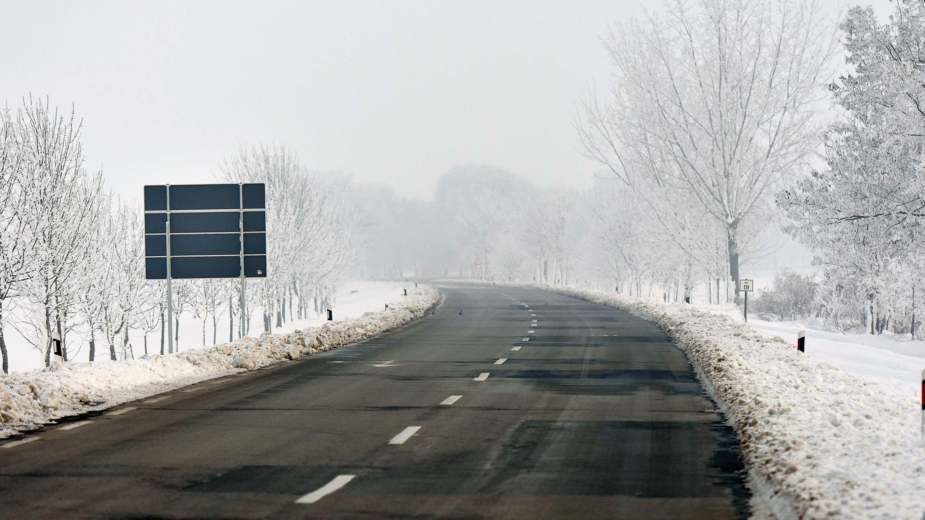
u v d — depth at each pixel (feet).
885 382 198.49
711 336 299.58
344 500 93.66
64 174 407.64
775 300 643.04
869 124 467.52
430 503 92.32
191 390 191.62
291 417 152.87
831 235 468.75
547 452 120.88
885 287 444.14
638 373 219.82
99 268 474.08
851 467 93.56
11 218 395.96
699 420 148.36
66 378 186.09
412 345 311.27
